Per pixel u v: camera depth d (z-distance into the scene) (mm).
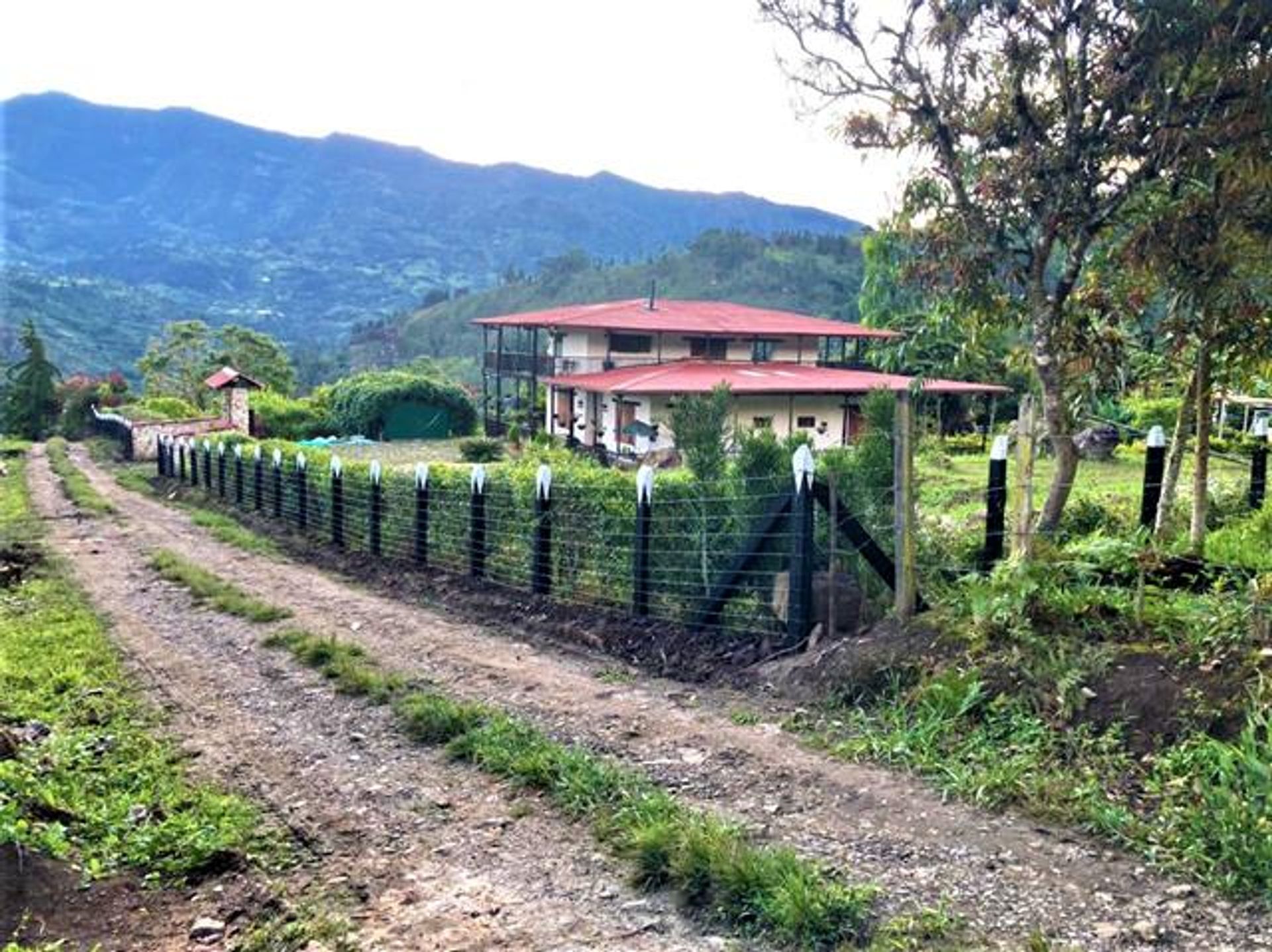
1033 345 7398
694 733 5965
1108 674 5199
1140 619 5496
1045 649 5520
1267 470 13688
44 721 6629
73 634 9398
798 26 7195
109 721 6762
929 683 5801
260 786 5520
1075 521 9820
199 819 4996
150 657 8617
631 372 33625
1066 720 5109
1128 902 3676
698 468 8539
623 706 6629
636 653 8016
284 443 22656
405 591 11609
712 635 7793
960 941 3467
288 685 7602
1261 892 3631
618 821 4699
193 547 15664
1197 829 4023
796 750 5543
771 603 7621
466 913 3994
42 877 4184
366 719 6684
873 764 5250
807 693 6426
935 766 5070
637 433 30078
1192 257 6484
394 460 32688
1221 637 5020
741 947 3594
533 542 10227
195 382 59906
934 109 7062
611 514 9227
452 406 45344
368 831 4867
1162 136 6328
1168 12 6004
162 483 26938
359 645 8766
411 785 5445
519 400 45281
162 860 4555
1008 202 6953
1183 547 7465
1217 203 6262
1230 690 4727
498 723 6129
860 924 3641
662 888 4086
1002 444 7566
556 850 4531
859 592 7148
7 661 8211
